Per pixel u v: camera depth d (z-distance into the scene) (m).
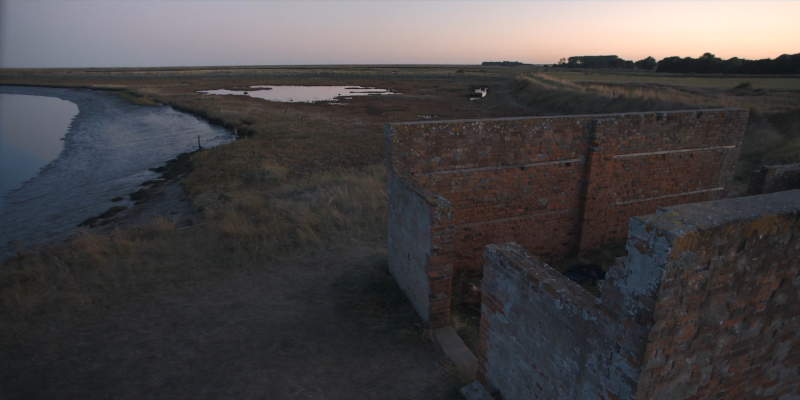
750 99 25.00
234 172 19.89
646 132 10.11
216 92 72.44
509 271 4.66
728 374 3.61
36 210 18.20
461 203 9.23
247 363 6.39
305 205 12.94
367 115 41.00
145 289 8.48
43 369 6.21
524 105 44.91
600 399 3.55
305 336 7.05
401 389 5.88
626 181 10.35
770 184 9.45
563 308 3.88
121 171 24.44
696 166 10.88
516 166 9.44
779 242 3.23
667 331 3.05
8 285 8.60
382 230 11.27
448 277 7.07
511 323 4.75
